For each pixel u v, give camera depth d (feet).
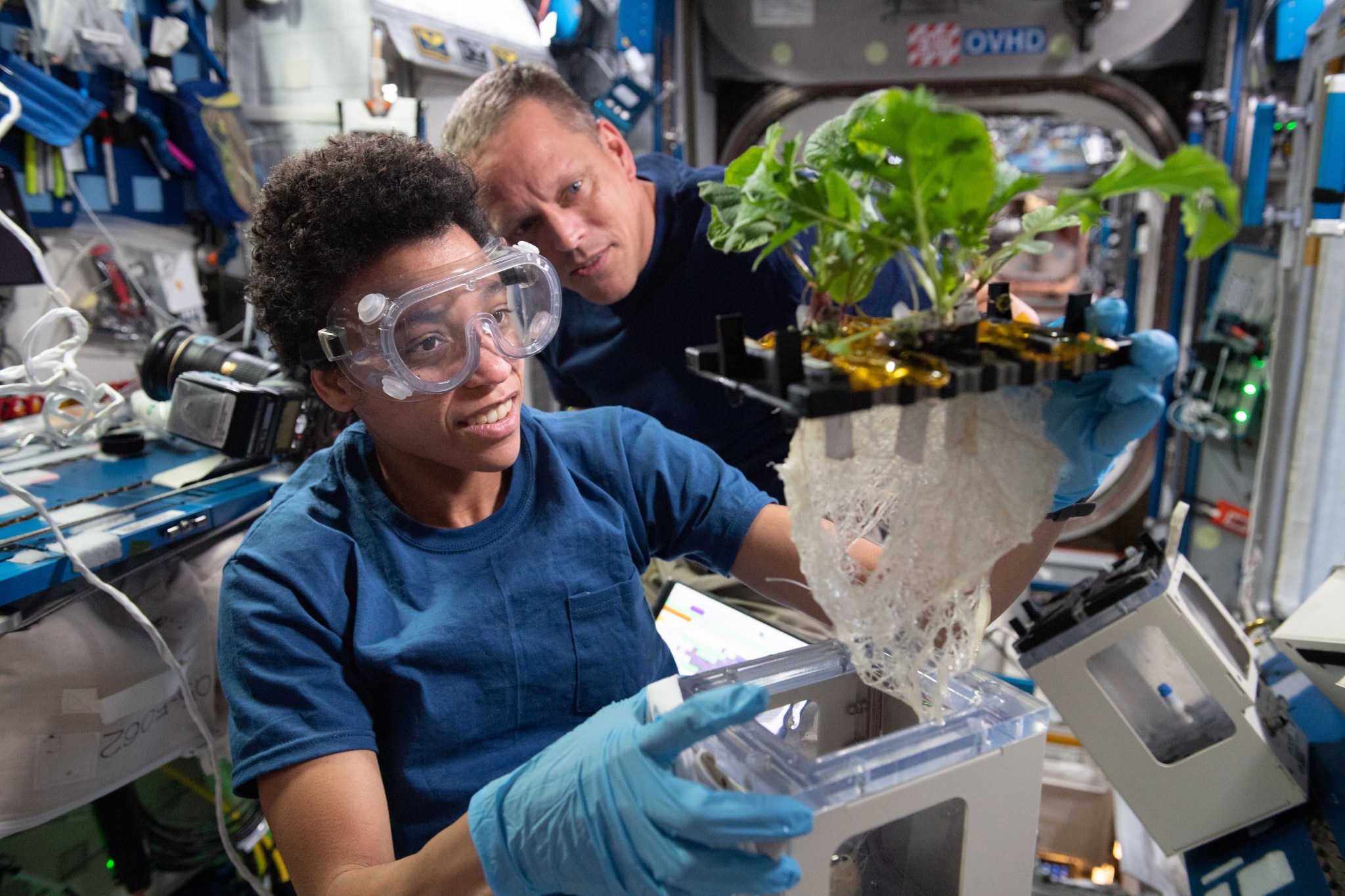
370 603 2.84
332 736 2.59
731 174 2.41
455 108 4.79
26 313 5.76
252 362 5.23
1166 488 9.91
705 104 9.97
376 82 6.79
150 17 6.48
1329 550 4.94
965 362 2.01
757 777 2.08
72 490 4.66
